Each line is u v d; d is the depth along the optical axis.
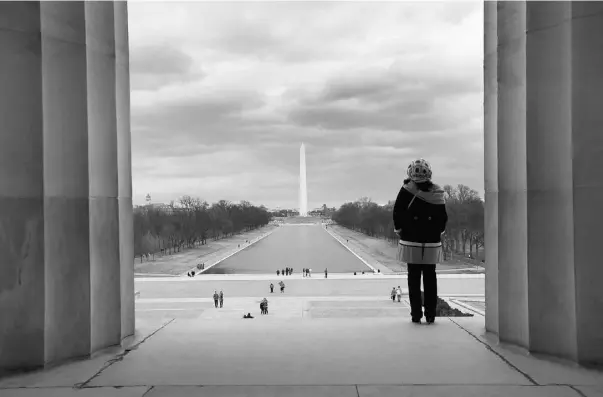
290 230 188.88
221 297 30.66
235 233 175.62
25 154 4.69
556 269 4.79
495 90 5.75
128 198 5.96
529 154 4.93
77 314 4.97
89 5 5.20
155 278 54.09
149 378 4.36
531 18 4.92
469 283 41.69
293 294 39.53
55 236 4.83
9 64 4.67
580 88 4.61
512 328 5.29
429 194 6.57
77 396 3.95
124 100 5.95
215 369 4.58
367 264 71.44
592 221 4.57
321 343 5.47
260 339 5.68
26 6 4.71
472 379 4.25
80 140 5.03
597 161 4.57
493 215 5.76
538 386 4.05
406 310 26.89
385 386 4.08
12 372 4.61
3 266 4.66
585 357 4.56
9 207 4.68
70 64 4.97
